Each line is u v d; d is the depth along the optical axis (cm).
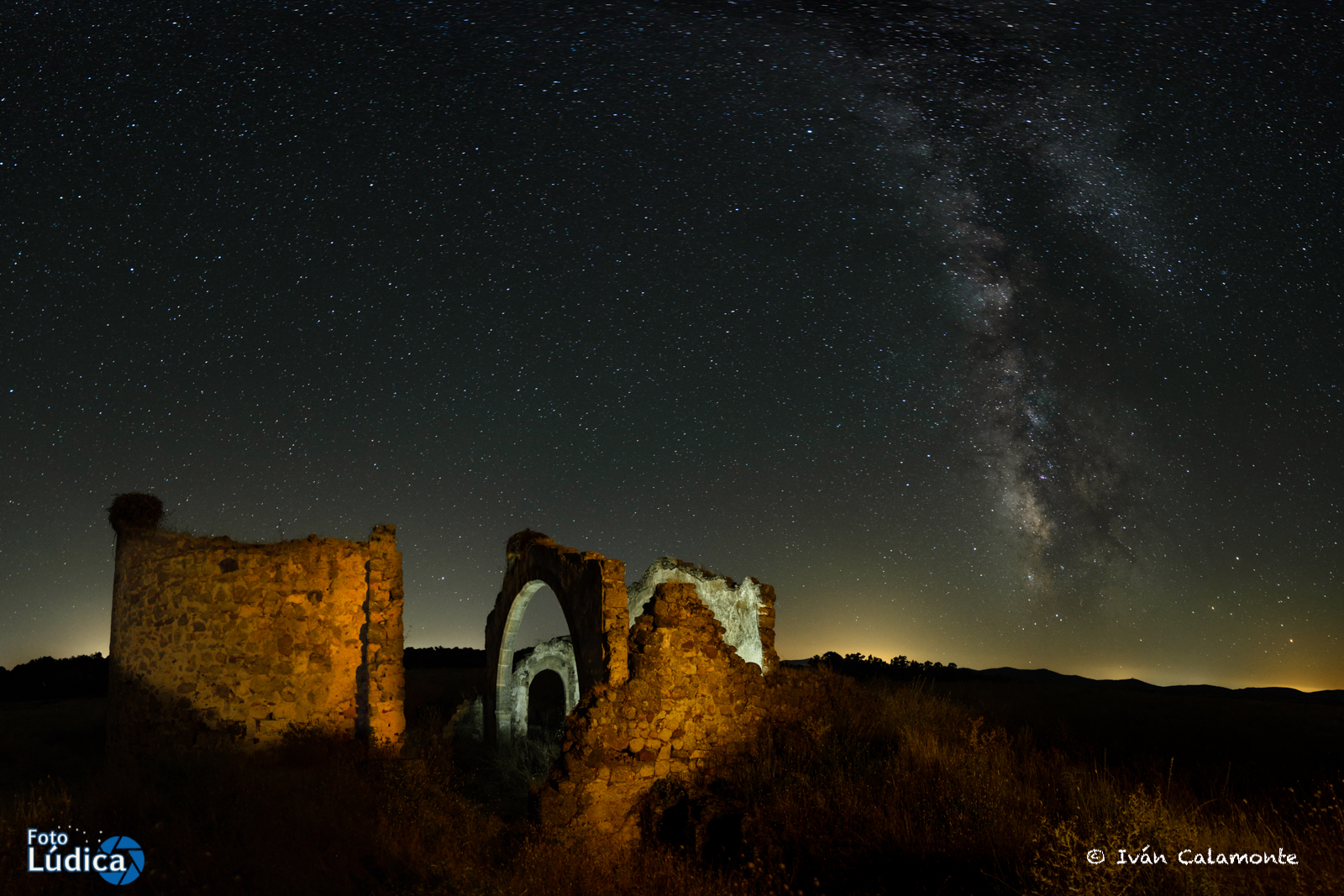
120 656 1275
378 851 867
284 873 788
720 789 1121
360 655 1320
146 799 942
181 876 764
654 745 1164
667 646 1218
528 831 1052
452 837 974
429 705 2045
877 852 826
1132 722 1727
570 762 1116
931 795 940
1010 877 733
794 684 1326
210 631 1260
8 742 1544
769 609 1576
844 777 1050
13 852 789
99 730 1655
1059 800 916
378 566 1340
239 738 1232
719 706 1233
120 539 1319
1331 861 657
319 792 1002
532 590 1697
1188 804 862
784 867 787
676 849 989
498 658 1819
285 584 1295
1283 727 1662
